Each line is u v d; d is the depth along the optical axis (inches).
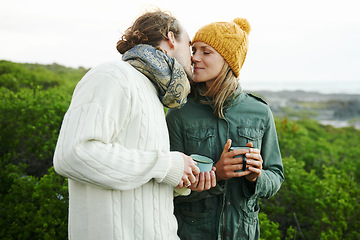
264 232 106.0
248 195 73.2
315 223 126.0
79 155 47.7
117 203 52.8
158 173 53.1
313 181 145.5
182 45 63.5
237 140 74.5
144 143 54.8
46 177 112.0
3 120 154.3
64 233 100.7
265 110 77.8
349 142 392.8
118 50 63.9
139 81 56.1
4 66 292.5
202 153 74.4
